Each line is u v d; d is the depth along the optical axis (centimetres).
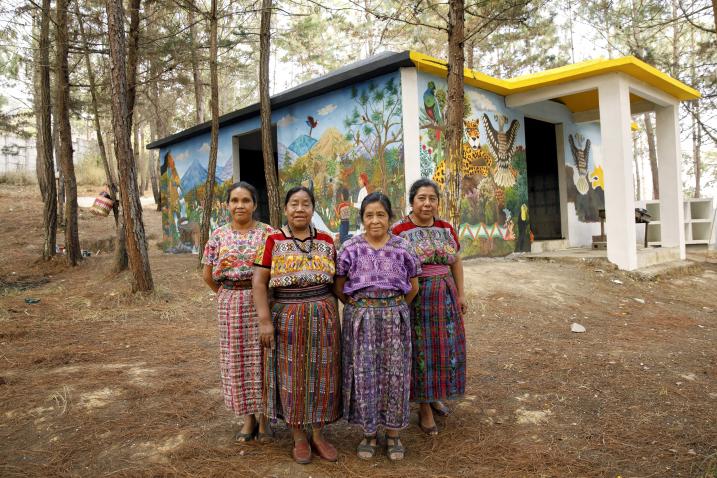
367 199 295
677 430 325
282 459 294
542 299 705
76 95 1535
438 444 312
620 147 881
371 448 298
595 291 765
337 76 916
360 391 289
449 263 326
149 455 298
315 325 287
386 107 888
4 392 393
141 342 545
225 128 1256
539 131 1272
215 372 443
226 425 339
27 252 1228
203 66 1504
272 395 294
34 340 557
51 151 1120
